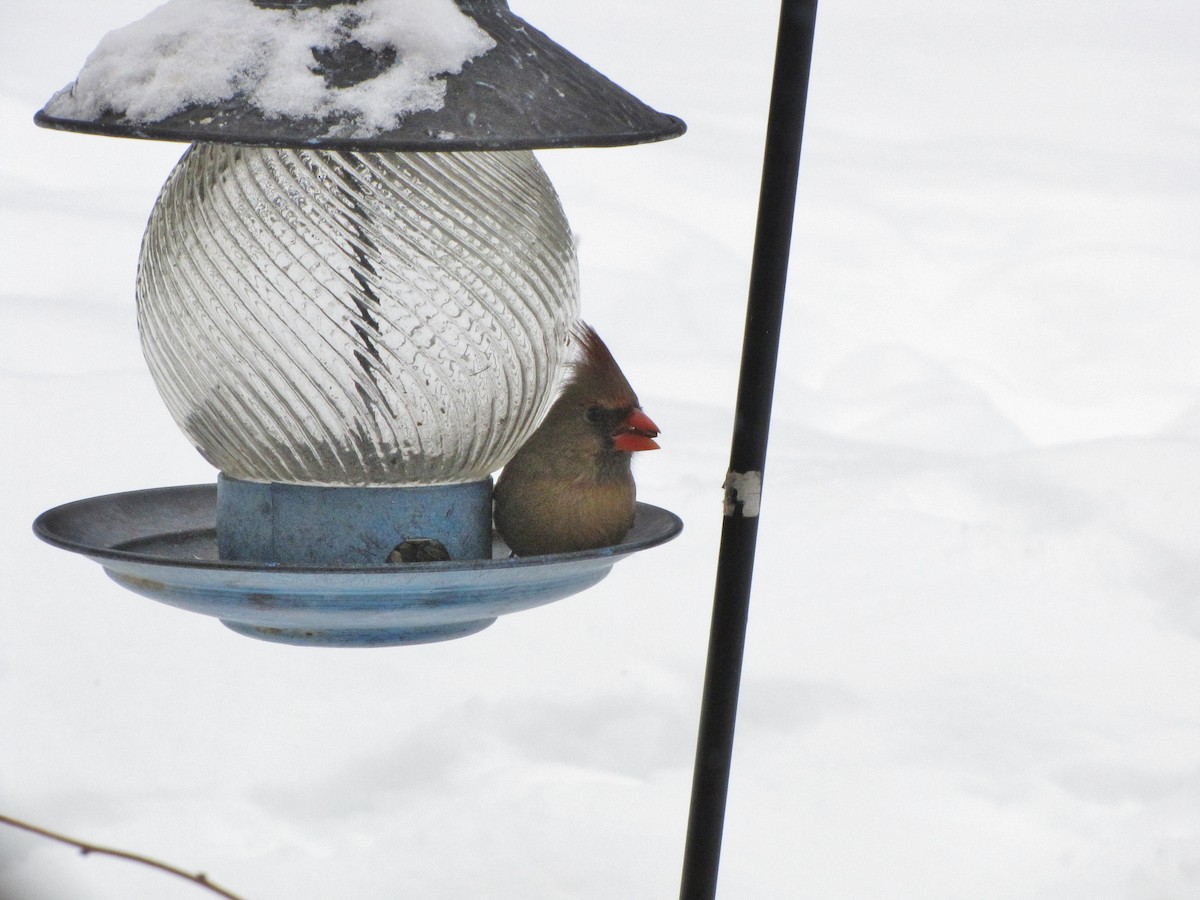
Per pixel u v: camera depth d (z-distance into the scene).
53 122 2.82
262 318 2.93
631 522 3.39
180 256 2.96
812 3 2.96
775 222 3.02
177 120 2.68
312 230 2.90
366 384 2.99
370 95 2.67
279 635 3.24
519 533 3.34
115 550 2.98
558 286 3.08
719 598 3.14
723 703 3.16
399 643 3.25
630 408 3.29
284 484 3.17
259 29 2.76
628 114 2.90
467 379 3.01
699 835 3.19
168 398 3.14
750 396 3.08
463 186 2.95
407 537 3.17
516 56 2.82
